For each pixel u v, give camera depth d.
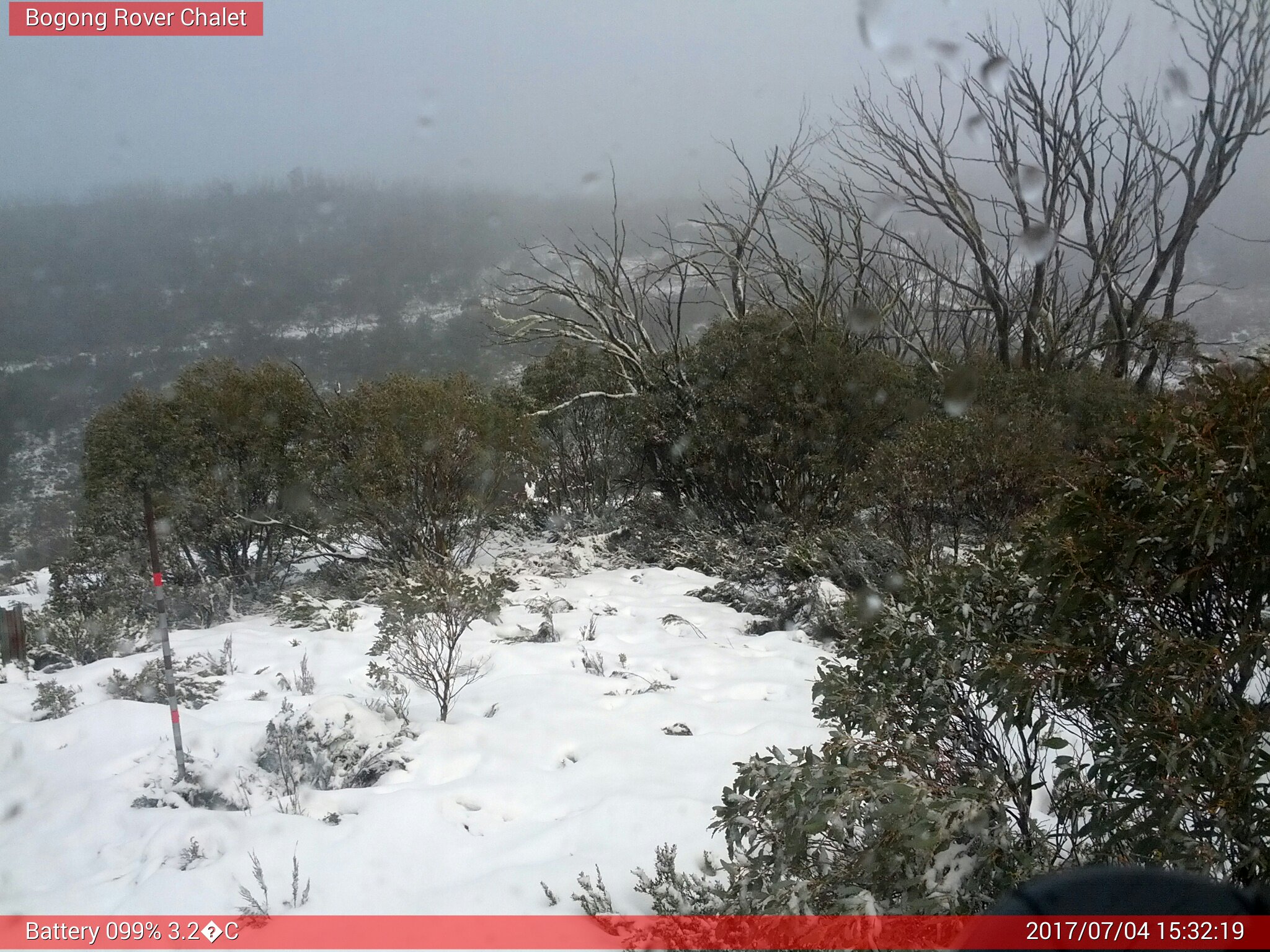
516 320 14.62
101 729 5.75
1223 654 2.84
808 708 5.89
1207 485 2.81
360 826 4.32
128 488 10.60
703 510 12.02
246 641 8.12
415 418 10.56
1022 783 3.25
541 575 10.68
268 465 10.99
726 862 3.58
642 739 5.30
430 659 6.27
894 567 8.55
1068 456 8.78
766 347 11.30
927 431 9.29
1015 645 3.33
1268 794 2.53
